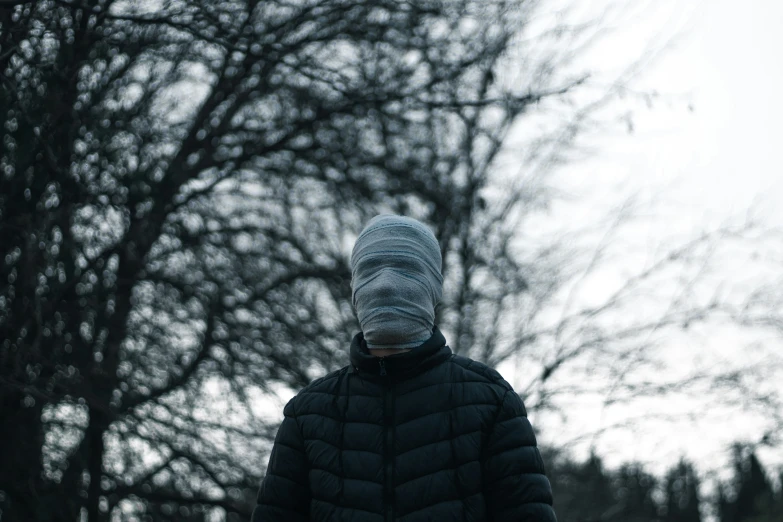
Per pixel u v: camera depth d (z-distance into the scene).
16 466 7.30
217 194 8.48
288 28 8.01
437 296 2.42
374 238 2.43
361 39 8.23
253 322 8.10
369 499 2.17
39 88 6.27
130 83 7.53
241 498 8.27
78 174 6.52
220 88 8.34
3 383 6.56
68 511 7.36
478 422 2.21
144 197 6.75
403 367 2.25
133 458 7.52
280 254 8.33
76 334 7.22
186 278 7.89
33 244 6.31
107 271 7.32
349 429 2.26
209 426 7.68
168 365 7.73
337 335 8.55
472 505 2.15
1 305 6.72
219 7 6.76
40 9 6.34
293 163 8.52
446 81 8.46
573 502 11.09
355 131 8.49
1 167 6.24
